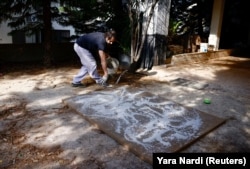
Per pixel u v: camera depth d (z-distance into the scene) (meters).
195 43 8.44
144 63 6.45
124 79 5.15
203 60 8.07
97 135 2.60
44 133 2.60
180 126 2.76
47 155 2.19
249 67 7.03
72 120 2.96
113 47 7.01
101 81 4.32
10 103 3.47
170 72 5.95
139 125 2.76
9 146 2.32
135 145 2.31
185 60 7.29
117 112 3.13
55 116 3.06
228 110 3.42
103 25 7.20
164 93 4.18
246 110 3.44
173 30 8.39
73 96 3.81
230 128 2.84
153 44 6.14
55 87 4.36
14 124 2.80
